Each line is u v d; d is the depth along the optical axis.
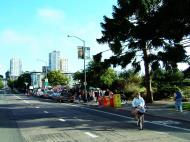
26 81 187.88
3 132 19.38
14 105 48.66
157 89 56.00
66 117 28.06
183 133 17.75
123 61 50.38
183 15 38.09
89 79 70.31
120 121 24.58
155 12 41.56
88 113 32.53
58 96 59.81
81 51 58.19
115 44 50.53
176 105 33.00
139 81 62.59
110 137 16.48
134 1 46.91
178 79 59.19
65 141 15.51
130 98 58.56
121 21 49.53
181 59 46.34
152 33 42.81
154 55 48.06
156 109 35.66
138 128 20.12
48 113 32.47
